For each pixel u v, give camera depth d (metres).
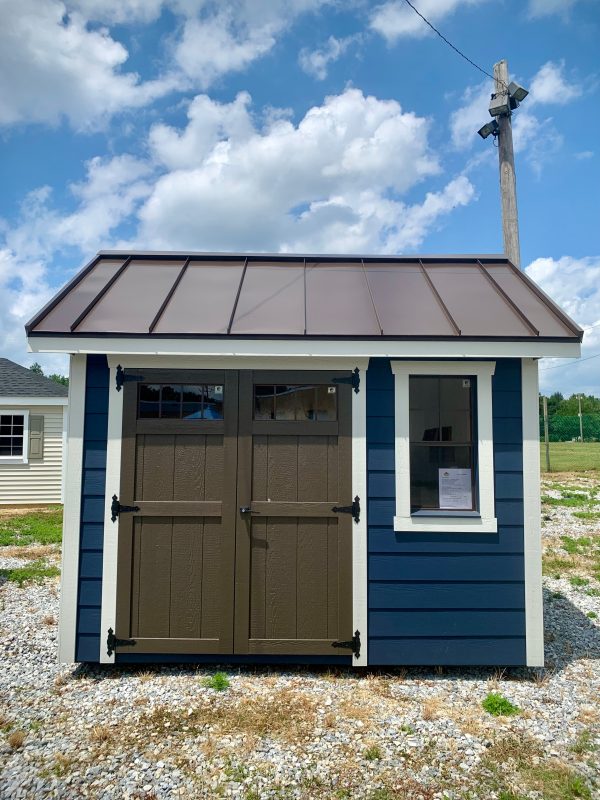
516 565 4.24
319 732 3.37
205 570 4.20
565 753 3.21
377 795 2.81
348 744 3.25
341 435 4.28
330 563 4.21
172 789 2.83
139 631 4.17
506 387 4.35
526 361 4.36
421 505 4.53
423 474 4.55
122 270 5.20
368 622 4.19
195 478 4.25
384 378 4.34
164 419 4.28
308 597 4.19
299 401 4.32
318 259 5.63
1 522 10.98
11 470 13.08
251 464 4.25
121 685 3.99
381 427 4.30
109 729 3.38
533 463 4.29
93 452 4.25
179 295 4.76
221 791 2.82
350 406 4.29
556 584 6.91
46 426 13.35
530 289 4.98
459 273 5.40
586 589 6.68
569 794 2.84
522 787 2.89
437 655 4.18
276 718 3.53
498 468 4.29
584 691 4.02
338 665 4.37
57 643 4.80
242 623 4.16
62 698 3.80
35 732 3.36
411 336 4.05
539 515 4.27
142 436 4.27
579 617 5.69
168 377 4.28
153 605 4.19
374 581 4.21
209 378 4.29
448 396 4.55
